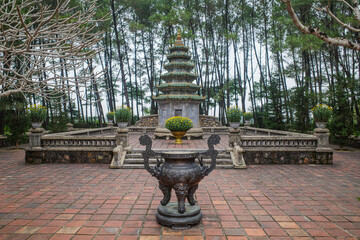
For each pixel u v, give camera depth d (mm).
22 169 9000
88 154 10109
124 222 4508
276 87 21875
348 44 3514
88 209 5141
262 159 10008
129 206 5320
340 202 5602
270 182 7316
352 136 15727
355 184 7102
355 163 10281
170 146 12297
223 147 11688
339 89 14750
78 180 7484
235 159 9484
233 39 21781
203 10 25125
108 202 5566
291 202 5598
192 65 17031
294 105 18797
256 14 23766
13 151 13828
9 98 14719
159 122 17188
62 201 5621
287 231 4160
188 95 16453
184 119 13250
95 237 3932
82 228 4250
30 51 2600
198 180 4477
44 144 10266
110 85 25359
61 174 8242
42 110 10281
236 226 4355
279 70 21578
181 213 4270
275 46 19125
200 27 24141
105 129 18922
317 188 6695
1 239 3842
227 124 24953
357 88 15492
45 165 9742
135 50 27859
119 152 9453
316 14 17234
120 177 7871
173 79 17125
